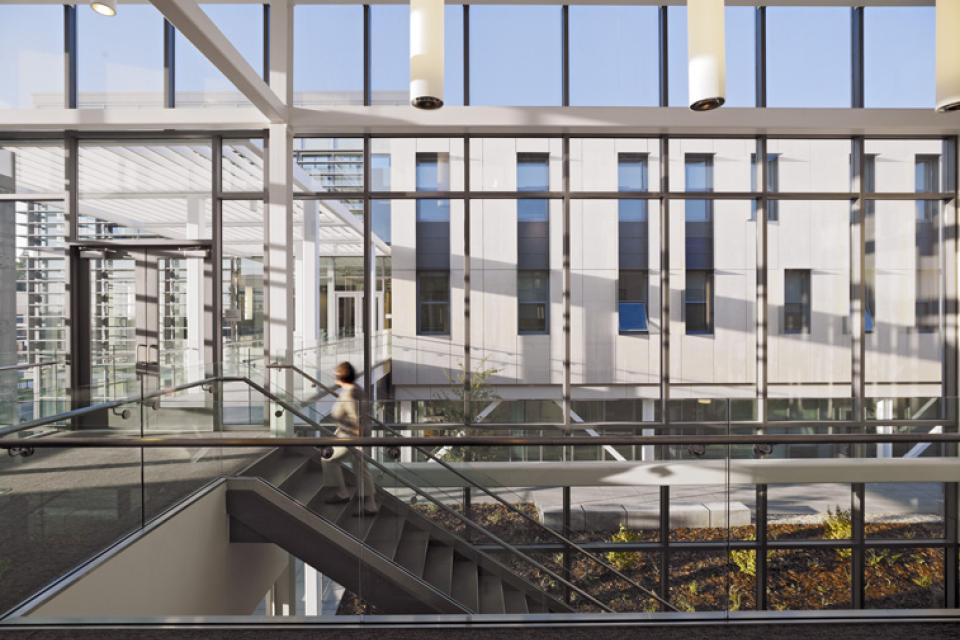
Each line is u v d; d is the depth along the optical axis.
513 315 7.53
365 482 3.20
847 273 7.58
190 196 7.58
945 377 7.61
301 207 7.60
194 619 2.55
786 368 7.57
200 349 7.66
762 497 3.21
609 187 7.52
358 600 3.27
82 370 7.76
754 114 7.07
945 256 7.61
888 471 3.29
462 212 7.49
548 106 7.32
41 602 3.15
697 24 2.59
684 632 2.46
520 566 3.15
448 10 7.55
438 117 7.00
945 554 3.32
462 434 4.12
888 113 7.06
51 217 7.71
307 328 7.58
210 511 4.78
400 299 7.52
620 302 7.54
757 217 7.54
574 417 4.91
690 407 3.70
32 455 3.53
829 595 3.23
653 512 3.19
